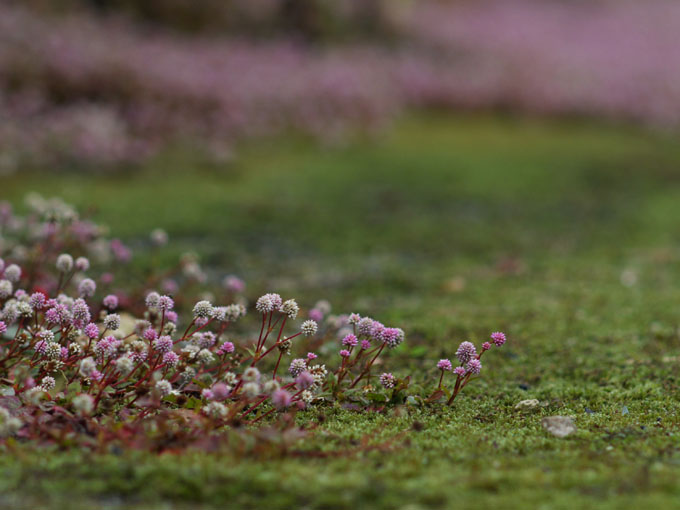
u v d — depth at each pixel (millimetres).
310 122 12141
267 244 6926
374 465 2449
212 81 11852
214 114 11156
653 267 6570
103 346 2873
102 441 2473
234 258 6367
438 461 2498
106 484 2238
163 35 14852
